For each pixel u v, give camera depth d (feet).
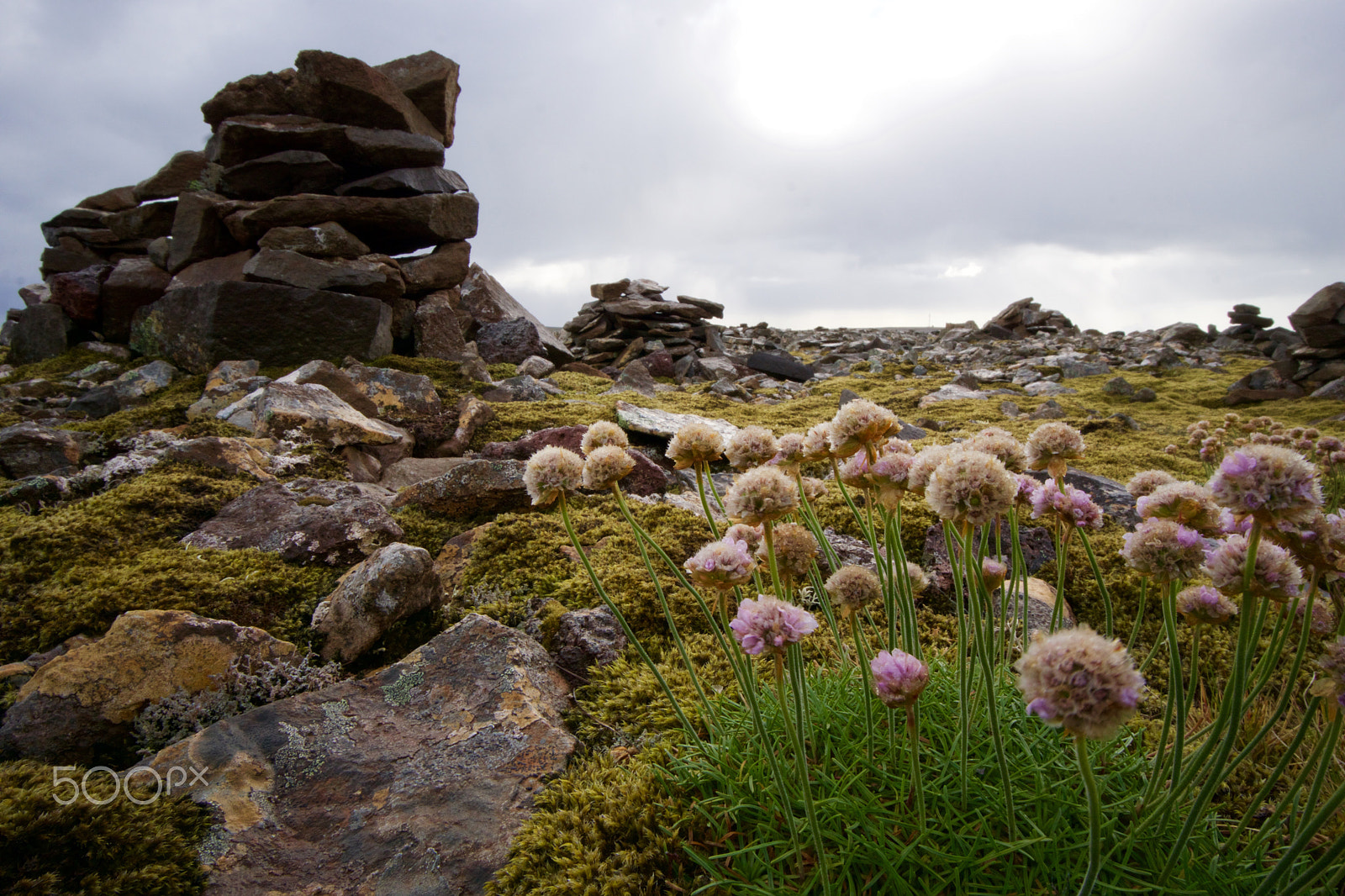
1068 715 3.51
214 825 6.77
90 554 12.64
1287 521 4.54
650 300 55.52
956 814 5.77
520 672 8.82
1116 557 13.73
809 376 50.78
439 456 22.70
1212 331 70.74
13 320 41.55
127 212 40.52
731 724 7.22
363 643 10.23
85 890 5.96
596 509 16.15
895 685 4.99
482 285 46.47
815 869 5.43
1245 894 5.36
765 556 6.65
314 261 32.42
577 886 6.05
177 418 23.29
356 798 7.20
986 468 5.09
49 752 7.90
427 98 40.73
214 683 8.96
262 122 34.63
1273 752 7.71
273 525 13.70
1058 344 67.72
